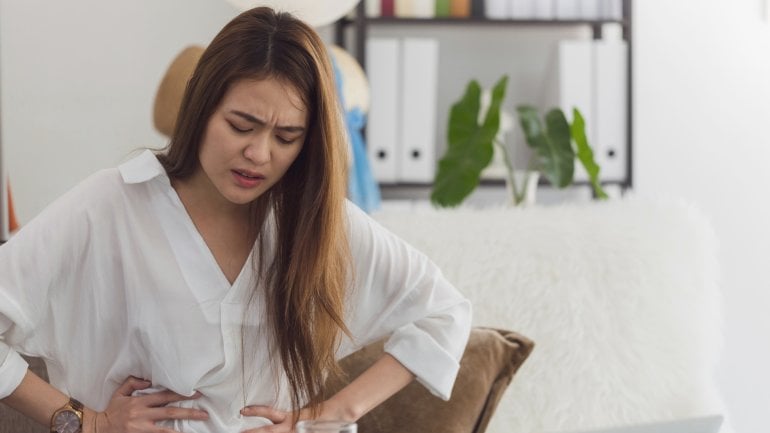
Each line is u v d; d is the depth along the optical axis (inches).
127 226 58.4
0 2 159.2
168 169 58.9
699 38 190.4
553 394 82.3
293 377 61.1
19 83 159.8
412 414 74.0
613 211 88.0
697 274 87.6
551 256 84.6
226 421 61.2
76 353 60.0
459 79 191.0
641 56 190.1
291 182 59.4
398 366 65.2
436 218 85.2
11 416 68.6
